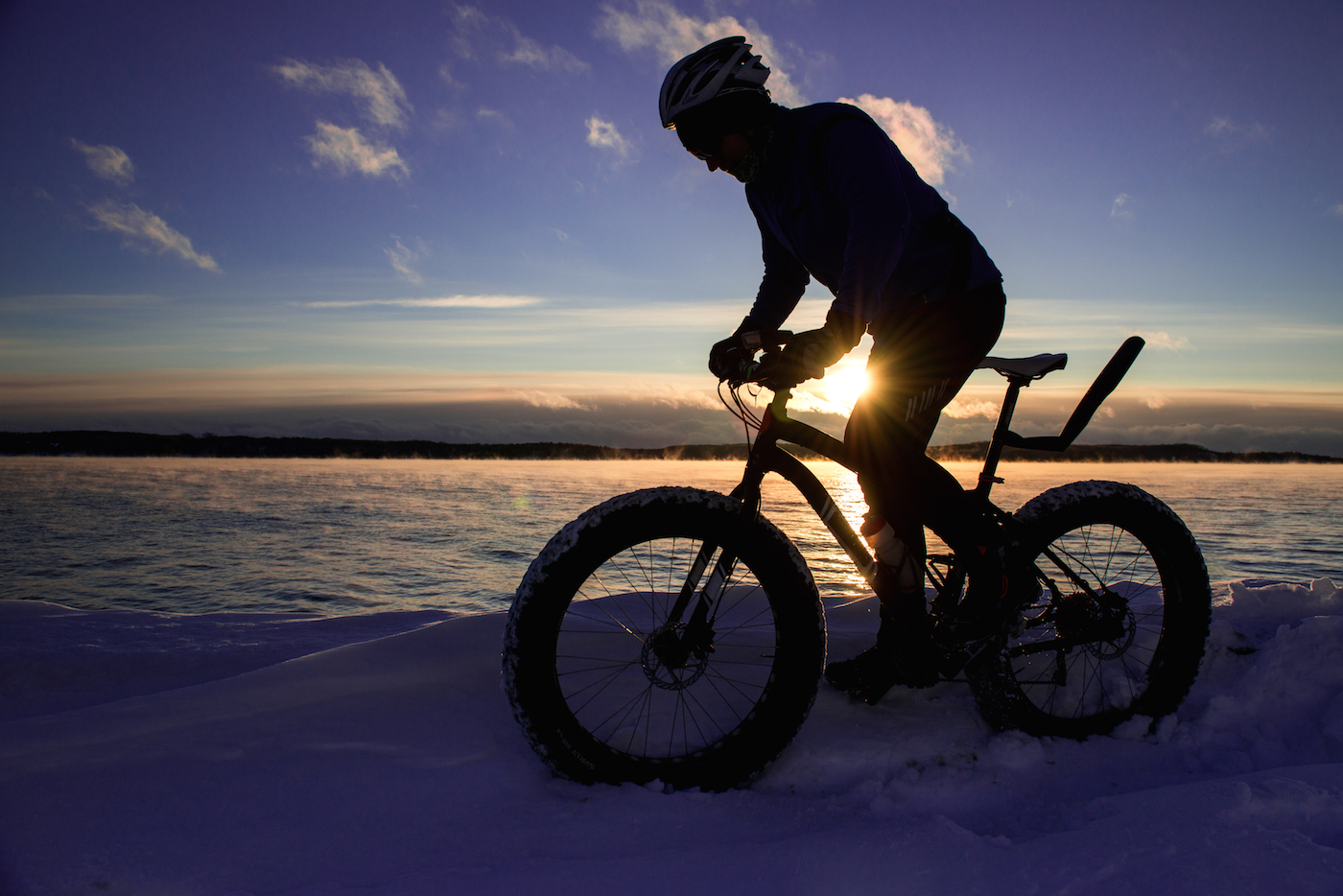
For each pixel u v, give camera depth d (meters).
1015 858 1.01
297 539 10.27
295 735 1.37
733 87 1.44
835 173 1.43
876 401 1.53
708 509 1.39
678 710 1.59
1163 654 1.69
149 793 1.16
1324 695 1.60
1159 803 1.14
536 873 1.00
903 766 1.42
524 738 1.43
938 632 1.50
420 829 1.15
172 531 11.16
